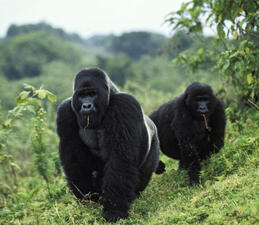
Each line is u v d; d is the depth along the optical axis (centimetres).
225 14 2127
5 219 1756
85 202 1619
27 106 1652
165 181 2028
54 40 18212
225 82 2502
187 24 2525
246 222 1141
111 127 1498
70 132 1579
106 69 13488
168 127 2325
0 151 1841
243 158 1808
